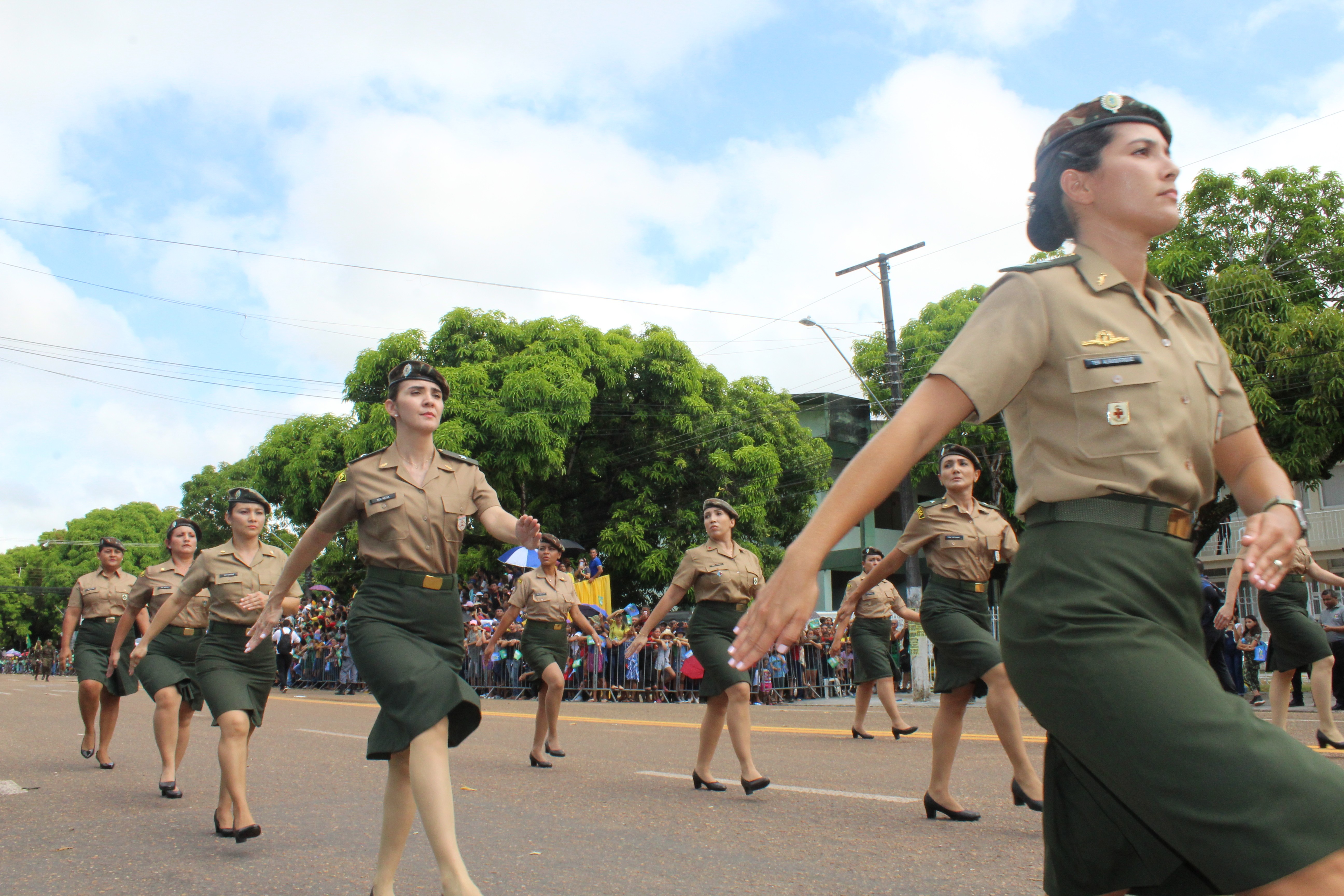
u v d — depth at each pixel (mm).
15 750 10320
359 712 16438
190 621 7406
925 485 34406
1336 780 1581
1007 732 5648
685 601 25797
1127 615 1802
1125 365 1931
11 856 5172
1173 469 1898
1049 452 1959
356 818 6156
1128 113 2129
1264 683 18953
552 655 8953
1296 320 17938
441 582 3996
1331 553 25781
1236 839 1570
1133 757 1694
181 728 7504
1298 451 17703
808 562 1704
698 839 5383
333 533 4172
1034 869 4555
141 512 74688
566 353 24859
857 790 6992
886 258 20641
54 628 81312
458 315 24875
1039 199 2273
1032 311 1970
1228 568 26797
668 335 26641
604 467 26641
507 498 23984
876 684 11000
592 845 5262
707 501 7273
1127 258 2105
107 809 6594
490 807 6473
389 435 23859
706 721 7133
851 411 33250
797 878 4508
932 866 4668
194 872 4770
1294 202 19625
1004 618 1980
